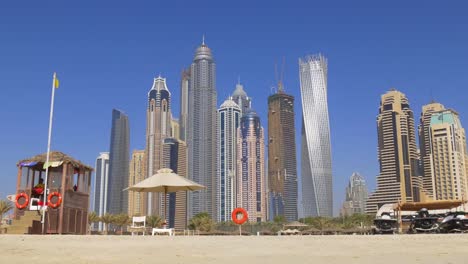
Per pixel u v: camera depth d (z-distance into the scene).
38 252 13.81
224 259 12.49
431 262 11.68
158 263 11.75
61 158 28.50
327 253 13.88
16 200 27.86
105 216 71.94
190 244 16.08
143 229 33.19
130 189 31.64
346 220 123.75
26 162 28.39
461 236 19.77
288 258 12.66
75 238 17.80
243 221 28.30
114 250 14.47
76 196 29.47
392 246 15.70
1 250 14.01
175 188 33.09
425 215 30.17
